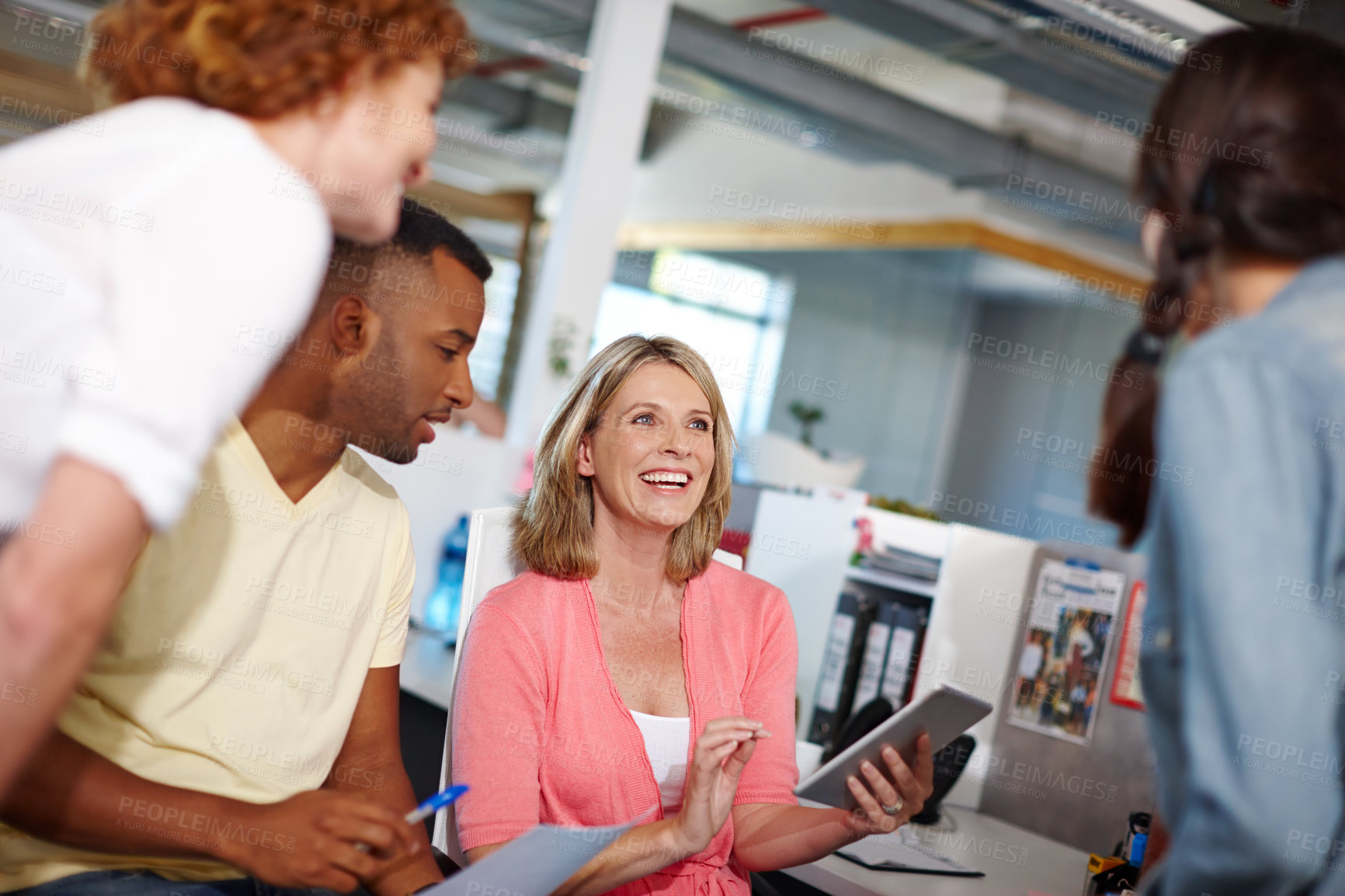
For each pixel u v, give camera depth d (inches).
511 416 215.0
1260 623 40.0
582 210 212.1
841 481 177.9
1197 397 41.7
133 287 22.9
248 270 24.3
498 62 322.3
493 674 59.2
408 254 53.1
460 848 60.7
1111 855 79.3
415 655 102.5
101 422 21.5
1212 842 41.6
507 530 67.6
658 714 63.3
